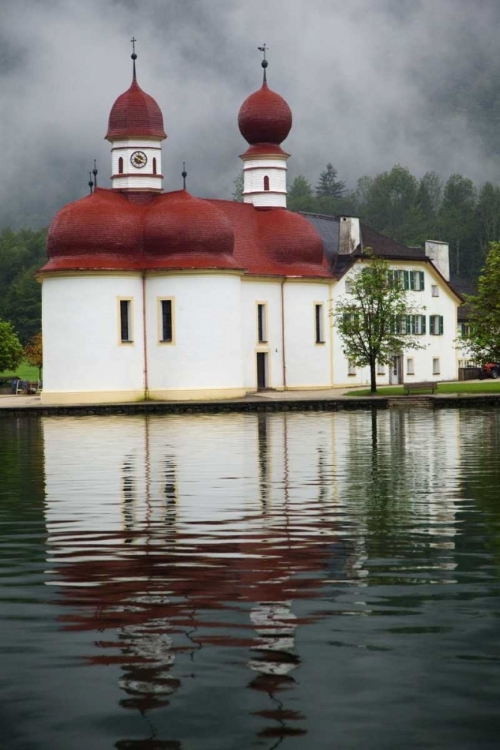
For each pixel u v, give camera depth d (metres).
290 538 22.58
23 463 39.81
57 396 90.19
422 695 12.89
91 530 23.91
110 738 11.88
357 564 19.88
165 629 15.52
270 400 78.12
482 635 15.11
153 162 94.19
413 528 23.72
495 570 19.28
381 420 63.44
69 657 14.32
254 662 14.05
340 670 13.72
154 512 26.45
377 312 90.25
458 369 116.88
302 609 16.55
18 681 13.46
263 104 100.44
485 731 11.91
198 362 90.00
